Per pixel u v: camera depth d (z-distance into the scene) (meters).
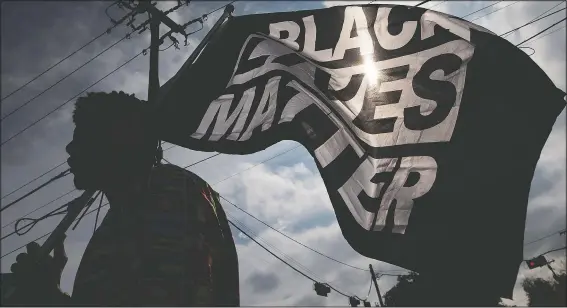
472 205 1.88
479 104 2.14
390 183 2.04
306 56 2.63
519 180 1.92
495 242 1.78
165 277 1.10
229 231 1.47
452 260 1.76
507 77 2.18
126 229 1.21
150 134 1.37
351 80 2.45
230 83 2.54
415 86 2.31
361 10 2.72
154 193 1.28
